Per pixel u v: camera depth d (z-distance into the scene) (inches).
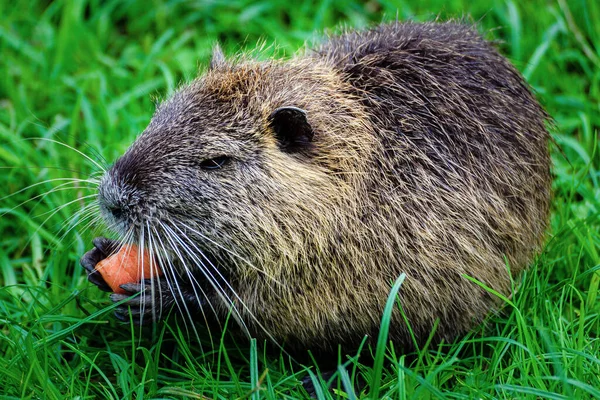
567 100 379.9
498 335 275.7
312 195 259.8
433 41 292.5
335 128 266.2
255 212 257.0
